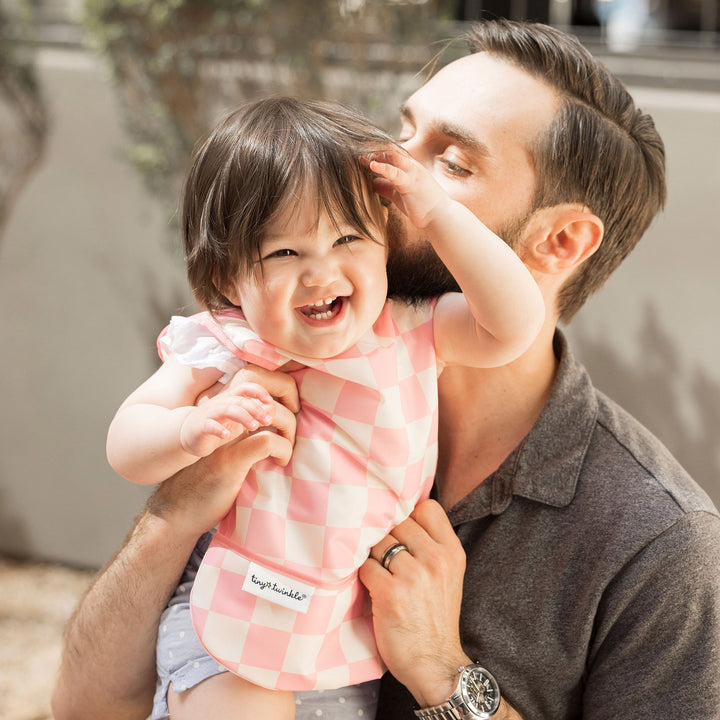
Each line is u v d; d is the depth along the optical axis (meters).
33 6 5.24
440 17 4.48
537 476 1.42
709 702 1.33
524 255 1.47
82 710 1.51
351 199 1.16
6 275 5.31
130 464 1.23
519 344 1.23
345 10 4.52
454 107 1.44
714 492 4.23
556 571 1.40
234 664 1.24
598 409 1.49
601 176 1.46
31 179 5.20
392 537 1.35
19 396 5.44
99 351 5.26
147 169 4.95
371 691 1.39
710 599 1.34
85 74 5.00
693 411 4.21
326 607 1.25
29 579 5.37
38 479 5.50
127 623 1.41
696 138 4.04
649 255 4.17
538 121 1.42
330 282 1.16
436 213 1.17
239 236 1.16
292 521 1.25
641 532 1.36
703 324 4.14
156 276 5.09
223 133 1.23
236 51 4.70
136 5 4.71
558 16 4.46
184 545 1.36
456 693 1.30
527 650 1.40
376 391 1.25
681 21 4.30
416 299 1.35
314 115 1.21
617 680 1.38
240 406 1.13
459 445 1.51
